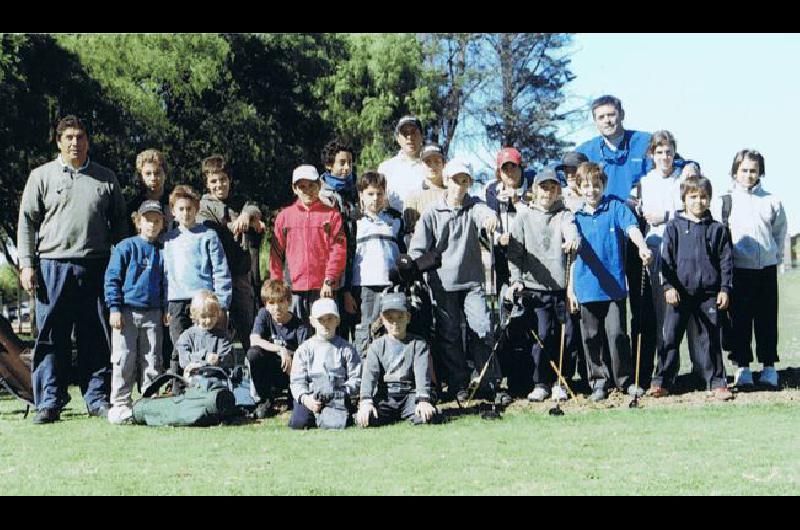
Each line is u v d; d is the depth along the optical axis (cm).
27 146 2223
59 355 831
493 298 855
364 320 855
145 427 761
